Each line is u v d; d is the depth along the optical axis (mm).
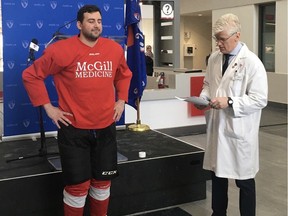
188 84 5883
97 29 2402
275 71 8969
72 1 4262
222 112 2582
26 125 4223
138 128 4527
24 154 3559
